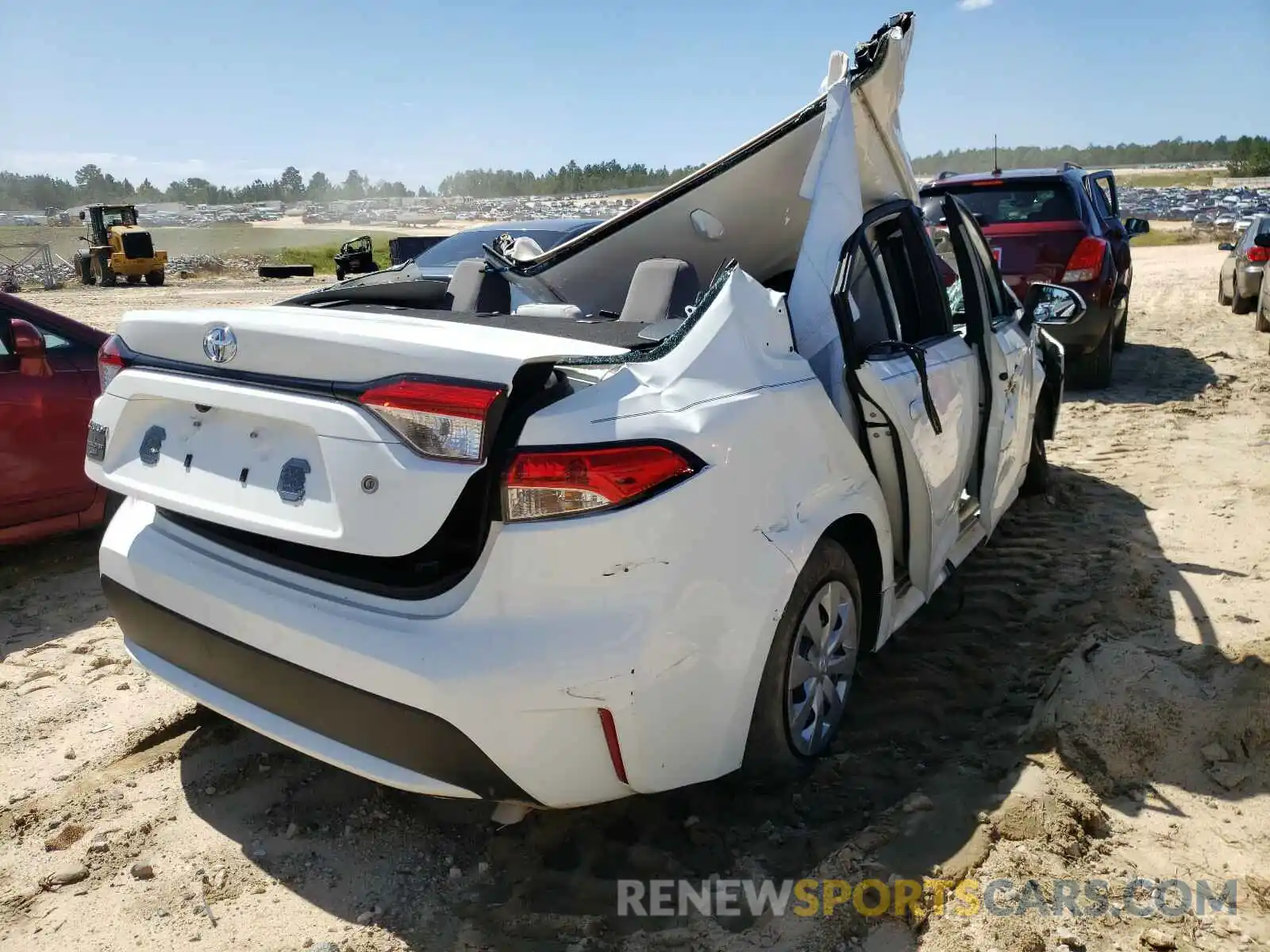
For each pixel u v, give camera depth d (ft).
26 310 16.19
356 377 7.64
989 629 13.51
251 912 8.32
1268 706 10.39
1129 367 33.32
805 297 9.98
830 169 10.43
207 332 8.51
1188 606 13.66
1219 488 19.30
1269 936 7.84
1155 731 10.27
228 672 8.56
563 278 13.97
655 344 9.06
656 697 7.64
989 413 13.20
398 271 23.11
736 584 8.11
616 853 8.97
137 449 9.22
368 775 7.79
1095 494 19.34
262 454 8.14
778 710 8.94
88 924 8.18
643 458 7.51
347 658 7.59
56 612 14.87
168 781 10.21
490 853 8.98
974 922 7.93
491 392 7.11
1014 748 10.44
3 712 11.75
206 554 8.91
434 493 7.18
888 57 10.57
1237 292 44.68
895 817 9.20
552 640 7.30
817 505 9.15
